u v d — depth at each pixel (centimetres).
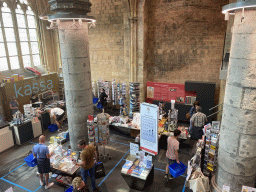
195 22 962
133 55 1048
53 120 955
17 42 1082
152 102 1077
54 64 1309
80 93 622
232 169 392
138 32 1016
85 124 657
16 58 1095
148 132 589
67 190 504
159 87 1030
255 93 344
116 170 613
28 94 1057
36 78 1099
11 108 937
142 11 978
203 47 979
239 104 359
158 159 668
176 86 985
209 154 496
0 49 1009
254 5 302
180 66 1042
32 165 554
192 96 955
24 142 801
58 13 559
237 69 352
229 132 384
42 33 1212
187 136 705
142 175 493
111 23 1118
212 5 920
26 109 835
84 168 485
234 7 325
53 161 568
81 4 559
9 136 762
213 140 480
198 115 677
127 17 1023
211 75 999
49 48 1263
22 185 558
